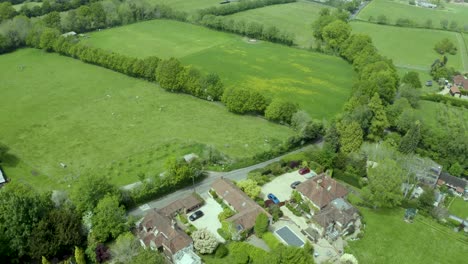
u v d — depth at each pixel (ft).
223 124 581.53
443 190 457.27
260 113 611.06
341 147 498.28
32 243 334.65
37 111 609.01
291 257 314.76
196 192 441.27
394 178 409.08
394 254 366.22
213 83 641.40
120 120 586.04
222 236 378.53
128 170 474.90
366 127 542.16
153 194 427.74
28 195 363.97
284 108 569.64
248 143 533.96
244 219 381.81
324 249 368.89
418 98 640.99
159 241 359.25
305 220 403.75
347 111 576.61
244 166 486.79
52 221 348.38
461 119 612.29
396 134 549.13
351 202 430.20
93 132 554.05
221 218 394.93
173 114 605.73
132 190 417.08
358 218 407.64
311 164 485.97
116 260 341.82
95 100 645.51
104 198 375.86
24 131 554.87
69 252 352.69
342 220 384.06
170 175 435.12
